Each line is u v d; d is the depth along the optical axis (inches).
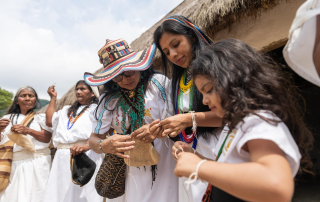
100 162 111.2
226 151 35.6
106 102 72.6
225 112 34.5
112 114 73.2
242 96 31.8
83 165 88.6
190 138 62.4
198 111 58.2
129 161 64.3
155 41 65.2
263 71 34.8
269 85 33.3
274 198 24.2
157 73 73.7
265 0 84.3
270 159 26.3
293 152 27.5
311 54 29.6
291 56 31.4
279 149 27.4
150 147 62.6
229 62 34.7
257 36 92.4
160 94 69.8
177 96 63.9
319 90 191.0
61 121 117.0
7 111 131.9
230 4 90.3
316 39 28.6
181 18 60.7
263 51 92.0
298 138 35.9
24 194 114.3
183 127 52.4
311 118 196.4
